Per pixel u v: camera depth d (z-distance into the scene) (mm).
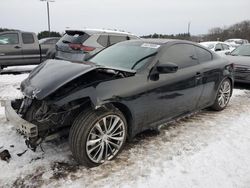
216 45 13359
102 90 3014
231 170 3084
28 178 2824
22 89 3312
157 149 3527
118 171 3004
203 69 4477
